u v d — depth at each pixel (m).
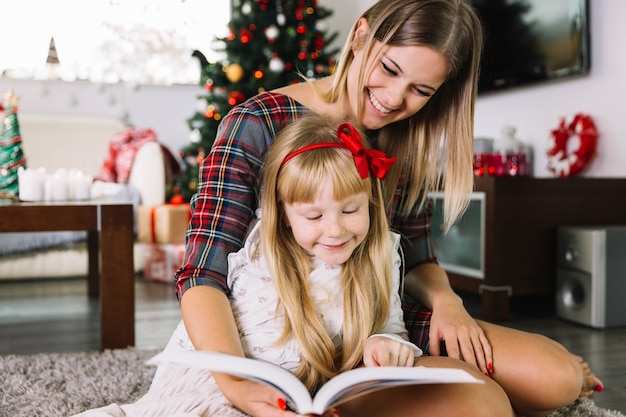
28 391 1.38
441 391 0.80
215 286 0.91
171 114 4.32
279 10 3.74
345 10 4.64
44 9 3.99
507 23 2.98
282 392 0.69
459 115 1.08
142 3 4.18
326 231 0.88
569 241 2.24
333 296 0.93
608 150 2.54
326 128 0.94
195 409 0.85
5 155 2.29
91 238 2.88
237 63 3.67
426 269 1.19
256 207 1.01
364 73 0.97
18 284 3.23
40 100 4.05
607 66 2.52
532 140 2.94
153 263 3.33
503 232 2.34
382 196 1.04
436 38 0.92
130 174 3.57
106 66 4.16
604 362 1.69
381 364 0.82
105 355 1.70
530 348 0.97
